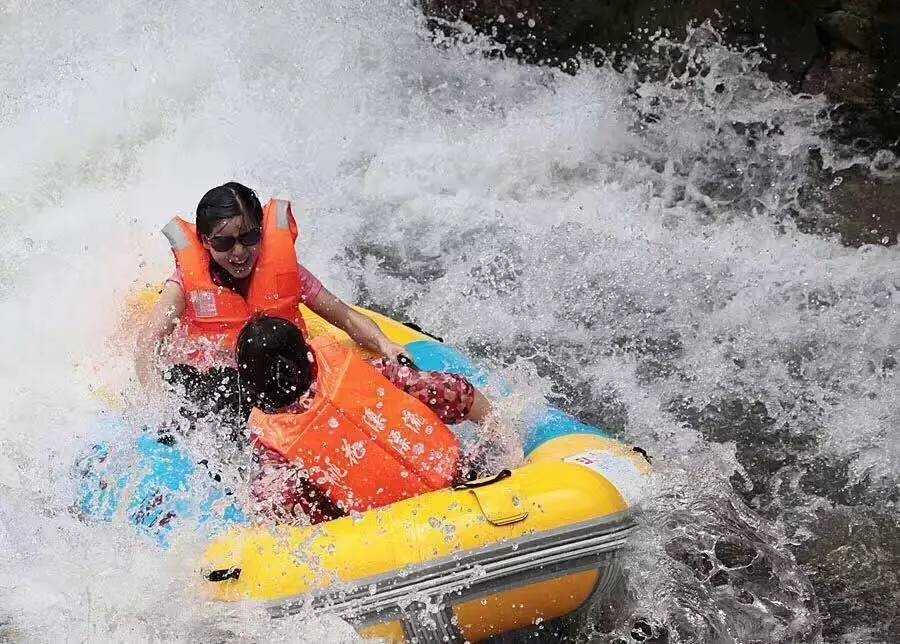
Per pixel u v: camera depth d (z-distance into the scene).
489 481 4.90
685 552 5.18
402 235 8.77
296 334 4.80
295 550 4.66
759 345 7.44
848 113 9.84
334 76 10.05
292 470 4.87
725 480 5.75
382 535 4.66
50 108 9.30
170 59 9.65
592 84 10.55
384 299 8.06
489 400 5.62
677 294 7.99
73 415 5.82
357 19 10.48
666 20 10.48
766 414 6.83
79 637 4.73
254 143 9.38
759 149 9.75
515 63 10.84
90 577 4.84
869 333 7.48
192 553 4.77
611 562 4.86
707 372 7.21
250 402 5.19
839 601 5.45
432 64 10.55
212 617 4.62
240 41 9.95
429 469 5.00
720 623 5.05
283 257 5.81
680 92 10.34
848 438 6.59
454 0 10.94
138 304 6.47
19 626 4.79
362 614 4.58
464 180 9.44
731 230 8.82
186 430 5.47
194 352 5.84
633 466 5.20
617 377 7.20
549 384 7.15
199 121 9.37
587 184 9.47
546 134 9.99
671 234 8.76
